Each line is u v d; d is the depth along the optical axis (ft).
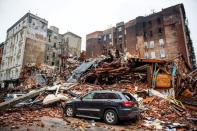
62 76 86.53
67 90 51.47
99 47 188.65
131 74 56.85
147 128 26.40
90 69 70.74
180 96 46.75
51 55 170.71
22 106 39.96
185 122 29.96
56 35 183.32
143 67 54.65
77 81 67.05
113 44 174.60
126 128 26.18
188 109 38.73
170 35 134.10
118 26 177.37
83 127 25.32
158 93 44.60
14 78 145.59
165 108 36.78
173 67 52.75
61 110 38.34
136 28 155.33
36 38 154.92
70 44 193.06
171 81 49.85
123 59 63.21
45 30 164.25
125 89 50.26
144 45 147.13
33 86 81.41
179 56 63.93
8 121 26.89
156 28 144.56
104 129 24.95
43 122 27.66
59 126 25.40
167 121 30.37
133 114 27.68
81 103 32.22
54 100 41.50
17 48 153.99
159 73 52.65
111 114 28.14
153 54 140.87
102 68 63.41
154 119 31.19
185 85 52.42
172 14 136.56
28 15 151.23
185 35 132.67
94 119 31.65
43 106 41.16
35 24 155.94
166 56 132.77
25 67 127.65
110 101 28.73
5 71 165.78
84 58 100.63
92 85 59.52
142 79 54.65
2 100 61.11
